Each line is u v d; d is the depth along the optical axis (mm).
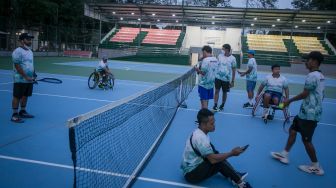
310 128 4590
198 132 3984
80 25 43031
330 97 14234
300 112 4648
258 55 34094
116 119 4672
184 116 8180
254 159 5238
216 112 9102
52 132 6012
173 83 8734
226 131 6973
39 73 16719
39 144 5305
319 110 4531
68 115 7516
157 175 4336
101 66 12016
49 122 6746
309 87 4426
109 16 39625
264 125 7734
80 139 3248
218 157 3832
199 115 4000
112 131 5695
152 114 7535
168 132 6543
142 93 5328
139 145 5207
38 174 4160
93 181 3713
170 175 4363
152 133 6047
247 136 6652
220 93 12969
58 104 8781
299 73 32406
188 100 10805
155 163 4758
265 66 32750
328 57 32719
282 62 33188
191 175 3994
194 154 3996
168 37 39406
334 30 38312
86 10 34250
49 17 35594
